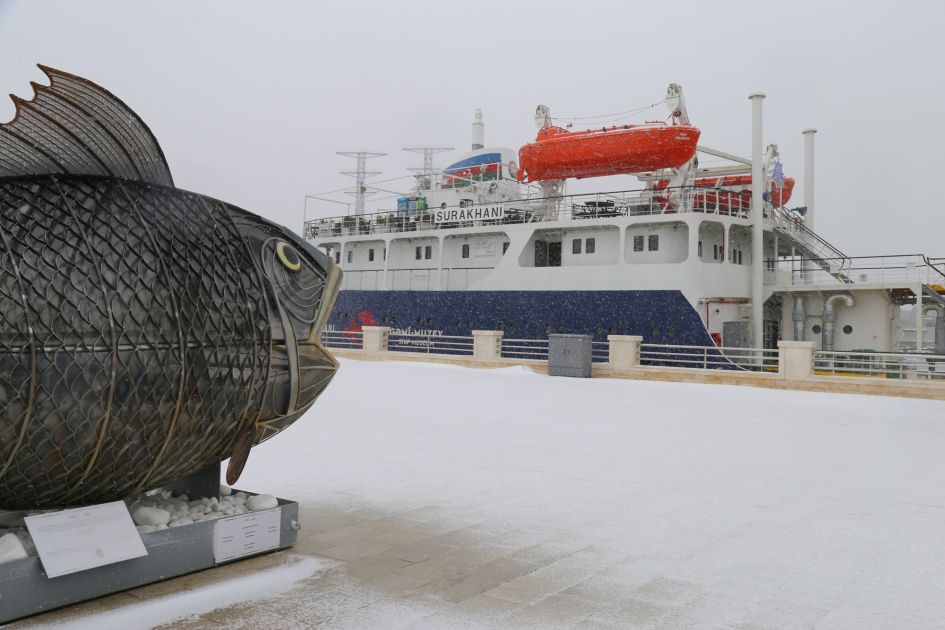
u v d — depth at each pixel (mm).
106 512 4672
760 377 21078
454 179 35750
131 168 5109
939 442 12148
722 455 10727
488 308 28359
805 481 9086
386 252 32594
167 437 4672
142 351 4508
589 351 23156
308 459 9688
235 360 4977
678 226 25344
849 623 4684
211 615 4465
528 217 29969
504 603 4844
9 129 4613
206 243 5094
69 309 4312
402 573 5371
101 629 4199
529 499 7859
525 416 14375
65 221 4555
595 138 26234
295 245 5746
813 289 25047
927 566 5891
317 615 4523
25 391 4145
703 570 5684
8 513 5133
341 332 31156
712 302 24516
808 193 31938
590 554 6008
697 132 24891
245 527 5457
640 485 8672
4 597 4188
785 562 5938
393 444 10977
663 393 19047
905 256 24141
